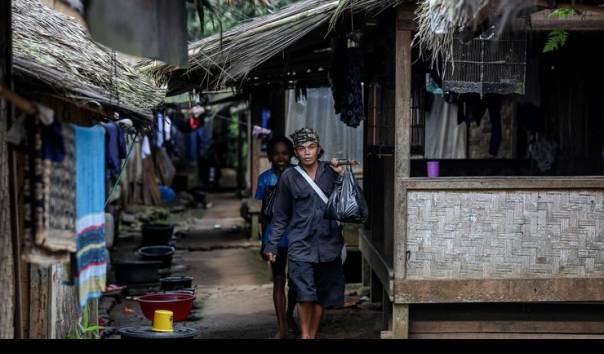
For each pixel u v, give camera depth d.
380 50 8.53
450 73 7.00
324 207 7.13
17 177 4.71
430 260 7.07
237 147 29.80
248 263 13.75
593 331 7.43
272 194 8.02
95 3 4.34
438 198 7.06
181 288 10.01
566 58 9.80
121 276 10.92
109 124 7.11
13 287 4.36
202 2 5.14
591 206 7.09
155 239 14.74
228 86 8.66
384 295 8.21
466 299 7.06
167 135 21.34
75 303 6.79
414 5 6.93
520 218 7.08
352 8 6.80
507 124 12.01
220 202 25.73
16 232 4.32
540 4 4.37
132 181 20.88
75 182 4.20
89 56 6.95
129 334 6.42
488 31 5.81
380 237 9.18
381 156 8.55
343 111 8.29
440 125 12.45
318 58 9.52
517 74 7.04
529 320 7.41
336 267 7.34
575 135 9.91
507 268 7.10
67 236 4.09
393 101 7.72
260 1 5.29
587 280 7.10
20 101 3.50
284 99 12.54
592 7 4.43
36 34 6.55
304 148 7.20
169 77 7.95
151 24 4.80
